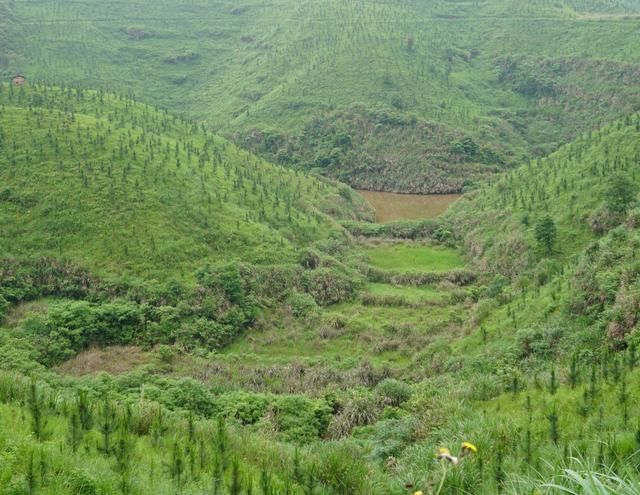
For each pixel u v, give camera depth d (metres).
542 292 45.44
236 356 49.00
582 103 138.62
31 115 74.44
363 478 14.96
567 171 72.69
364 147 120.88
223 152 89.06
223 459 14.65
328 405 36.34
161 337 49.81
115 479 12.56
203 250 60.69
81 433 14.60
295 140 125.81
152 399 35.88
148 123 87.69
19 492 11.03
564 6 196.38
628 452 12.45
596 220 59.19
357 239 80.19
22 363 41.66
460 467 13.52
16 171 64.19
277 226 71.38
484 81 157.62
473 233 76.06
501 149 121.50
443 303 59.91
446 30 180.38
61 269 55.47
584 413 16.36
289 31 180.38
